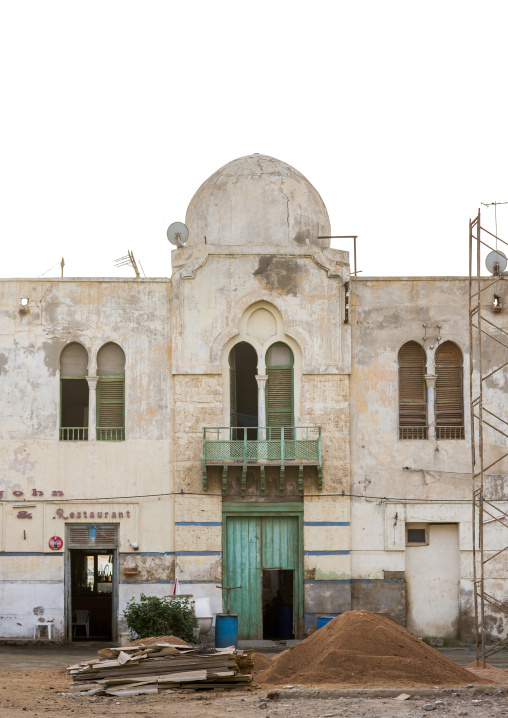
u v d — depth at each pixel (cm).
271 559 3131
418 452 3175
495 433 3188
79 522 3106
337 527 3120
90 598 3303
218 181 3362
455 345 3228
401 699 1878
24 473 3116
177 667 2053
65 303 3180
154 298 3191
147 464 3128
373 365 3200
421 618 3138
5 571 3084
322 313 3188
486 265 3259
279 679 2148
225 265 3191
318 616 3083
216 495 3114
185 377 3144
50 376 3152
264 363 3178
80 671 2042
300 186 3356
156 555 3100
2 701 1853
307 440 3109
